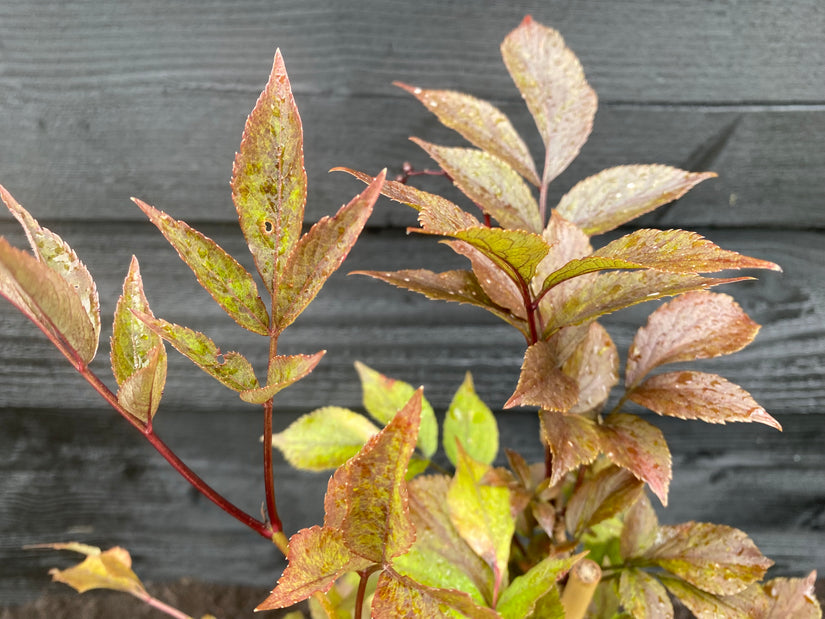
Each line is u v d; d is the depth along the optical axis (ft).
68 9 1.67
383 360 2.00
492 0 1.67
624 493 1.16
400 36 1.69
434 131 1.77
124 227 1.86
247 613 2.17
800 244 1.86
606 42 1.69
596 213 1.16
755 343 1.91
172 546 2.20
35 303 0.78
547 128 1.20
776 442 2.05
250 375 0.86
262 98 0.80
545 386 0.92
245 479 2.14
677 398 1.04
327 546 0.77
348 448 1.36
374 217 1.85
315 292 0.82
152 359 0.82
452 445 1.44
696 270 0.74
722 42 1.69
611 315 1.95
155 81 1.72
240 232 1.86
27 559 2.16
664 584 1.18
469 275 1.09
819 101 1.72
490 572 1.15
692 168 1.79
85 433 2.07
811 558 2.12
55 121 1.75
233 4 1.67
